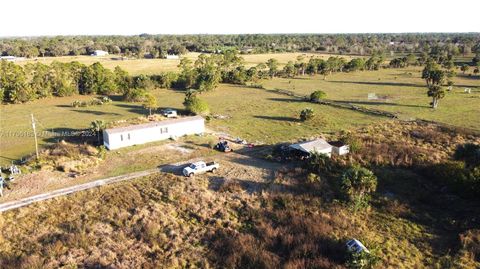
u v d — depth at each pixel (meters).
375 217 32.94
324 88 99.81
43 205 34.09
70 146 48.88
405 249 28.56
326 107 75.50
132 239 30.17
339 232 30.50
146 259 27.97
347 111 71.56
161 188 37.69
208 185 38.69
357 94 89.75
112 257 27.97
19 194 35.88
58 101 84.56
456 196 35.88
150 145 50.50
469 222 31.56
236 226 31.81
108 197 35.75
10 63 85.12
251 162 44.81
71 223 31.88
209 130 58.34
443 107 73.12
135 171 41.81
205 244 29.66
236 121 64.81
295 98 85.56
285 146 48.31
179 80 102.56
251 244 29.17
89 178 39.75
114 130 49.50
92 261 27.48
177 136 54.06
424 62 154.38
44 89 86.81
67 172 41.06
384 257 27.39
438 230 31.00
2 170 41.84
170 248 29.12
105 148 48.78
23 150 50.16
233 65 125.56
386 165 42.53
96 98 87.12
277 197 35.97
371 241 29.20
